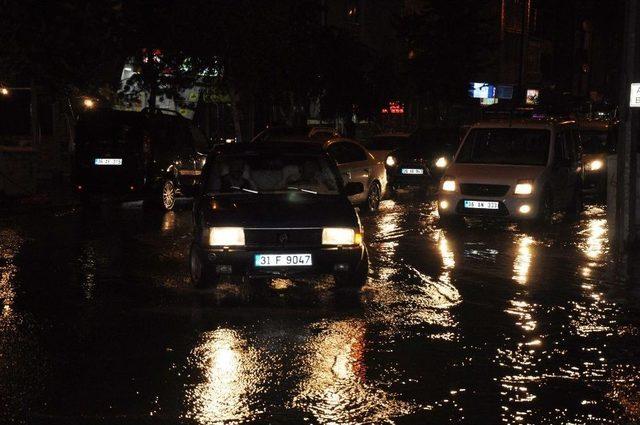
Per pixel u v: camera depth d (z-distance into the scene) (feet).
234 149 38.81
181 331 29.35
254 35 94.38
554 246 50.90
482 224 62.08
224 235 34.09
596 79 300.40
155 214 66.95
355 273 36.29
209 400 22.11
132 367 25.04
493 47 159.53
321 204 35.99
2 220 61.05
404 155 89.51
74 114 87.51
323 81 115.85
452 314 32.37
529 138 61.31
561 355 26.81
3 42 77.56
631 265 43.98
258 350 26.94
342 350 27.02
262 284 37.65
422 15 154.61
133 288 36.76
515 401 22.30
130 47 88.89
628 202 48.83
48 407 21.54
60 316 31.55
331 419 20.77
